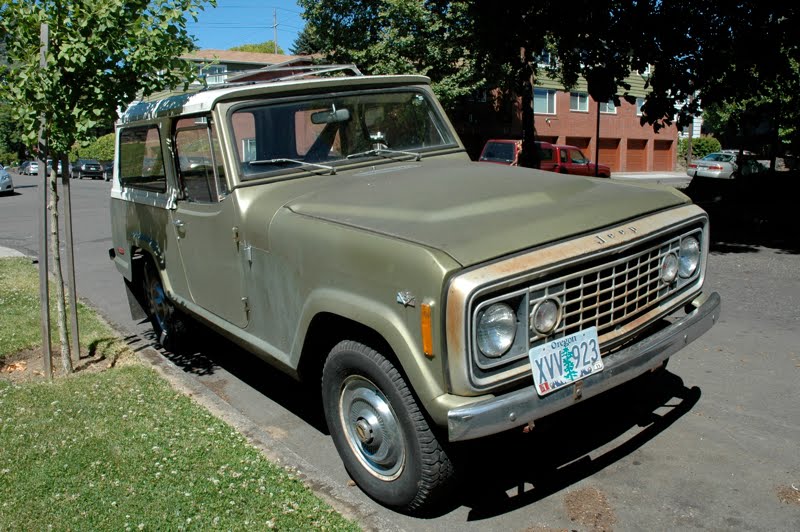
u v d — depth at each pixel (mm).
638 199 3438
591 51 10273
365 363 3092
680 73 10250
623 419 4074
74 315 5293
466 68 24828
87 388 4691
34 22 4352
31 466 3543
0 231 14695
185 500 3182
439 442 2928
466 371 2615
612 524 3066
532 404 2740
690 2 9688
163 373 5102
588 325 3027
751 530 2977
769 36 9656
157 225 5078
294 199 3707
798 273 7859
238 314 4098
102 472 3473
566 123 35156
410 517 3205
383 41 24375
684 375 4723
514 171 3975
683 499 3229
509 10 10180
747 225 11938
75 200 22219
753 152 27156
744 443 3725
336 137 4273
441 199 3301
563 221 3029
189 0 4668
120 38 4508
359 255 2988
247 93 4012
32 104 4422
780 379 4586
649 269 3291
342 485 3453
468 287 2574
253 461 3570
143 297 6180
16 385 4785
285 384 5051
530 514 3182
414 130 4637
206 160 4129
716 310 3584
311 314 3295
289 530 2943
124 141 5742
